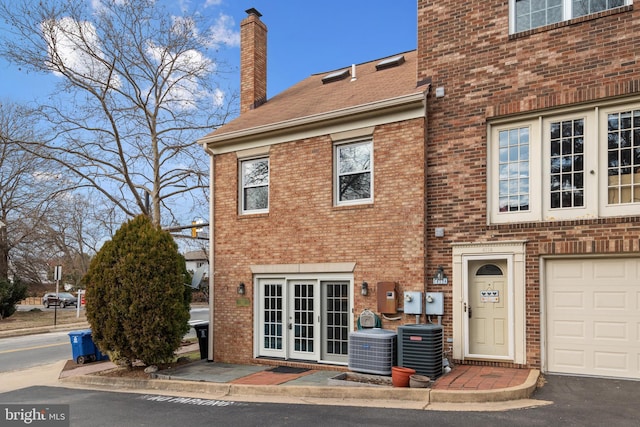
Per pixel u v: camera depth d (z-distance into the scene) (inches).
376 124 408.5
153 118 786.8
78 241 1619.1
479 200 365.4
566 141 343.9
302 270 435.5
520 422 240.7
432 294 370.0
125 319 410.0
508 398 279.6
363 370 336.8
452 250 371.6
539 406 266.1
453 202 375.6
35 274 1344.7
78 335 506.6
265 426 256.4
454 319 364.8
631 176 321.1
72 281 2246.6
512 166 362.0
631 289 316.2
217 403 319.9
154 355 410.0
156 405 320.2
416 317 372.8
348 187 427.2
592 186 331.6
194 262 2106.3
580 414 249.9
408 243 384.2
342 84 547.8
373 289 397.1
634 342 313.1
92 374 433.1
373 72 558.3
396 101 388.8
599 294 325.4
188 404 320.2
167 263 417.4
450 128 383.2
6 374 489.4
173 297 417.4
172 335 414.9
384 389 301.6
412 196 386.0
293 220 446.9
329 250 423.2
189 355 524.4
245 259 472.7
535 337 336.8
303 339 438.9
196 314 1203.2
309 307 437.4
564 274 337.4
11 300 1108.5
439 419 251.4
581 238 326.3
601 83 329.1
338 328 421.1
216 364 458.3
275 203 459.5
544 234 339.3
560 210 340.8
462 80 382.9
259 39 605.0
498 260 359.3
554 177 345.7
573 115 342.3
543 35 353.4
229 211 489.4
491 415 254.2
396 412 269.1
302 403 307.0
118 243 423.5
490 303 359.9
